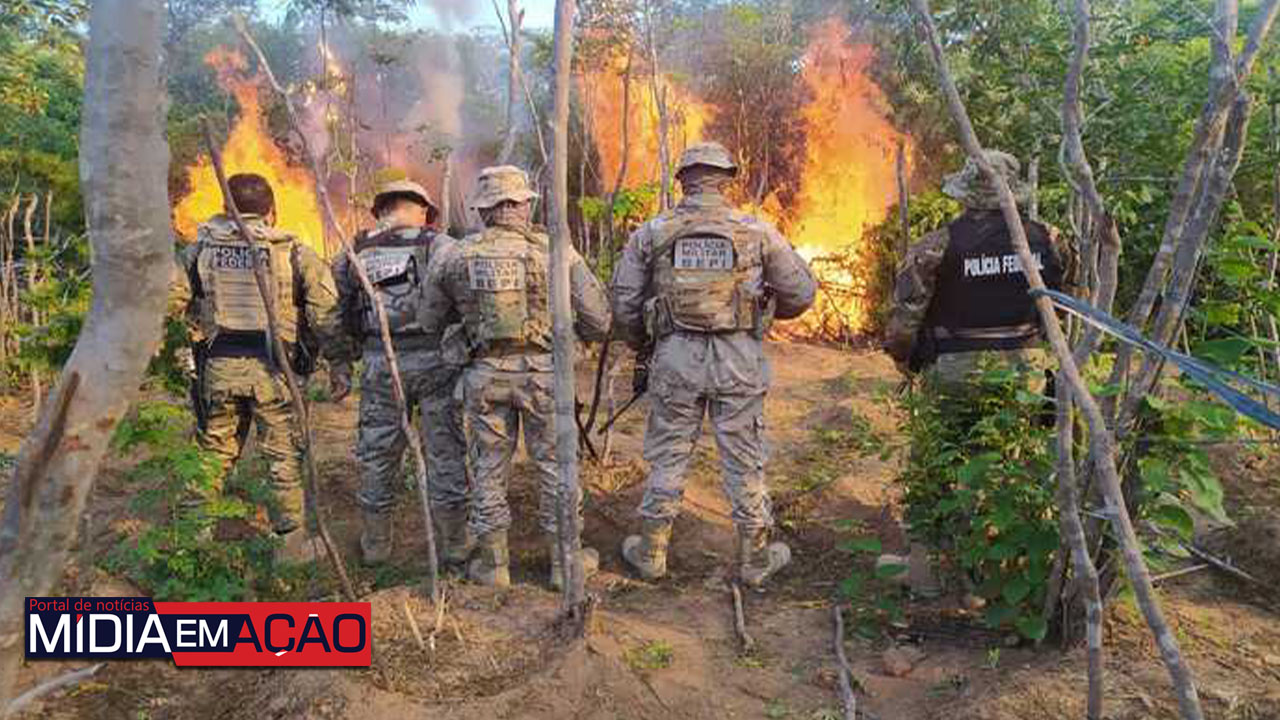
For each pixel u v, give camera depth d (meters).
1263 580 3.98
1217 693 3.02
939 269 4.04
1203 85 4.81
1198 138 2.76
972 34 5.71
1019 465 3.50
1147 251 5.59
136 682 3.51
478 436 4.34
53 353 4.38
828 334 9.84
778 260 4.41
